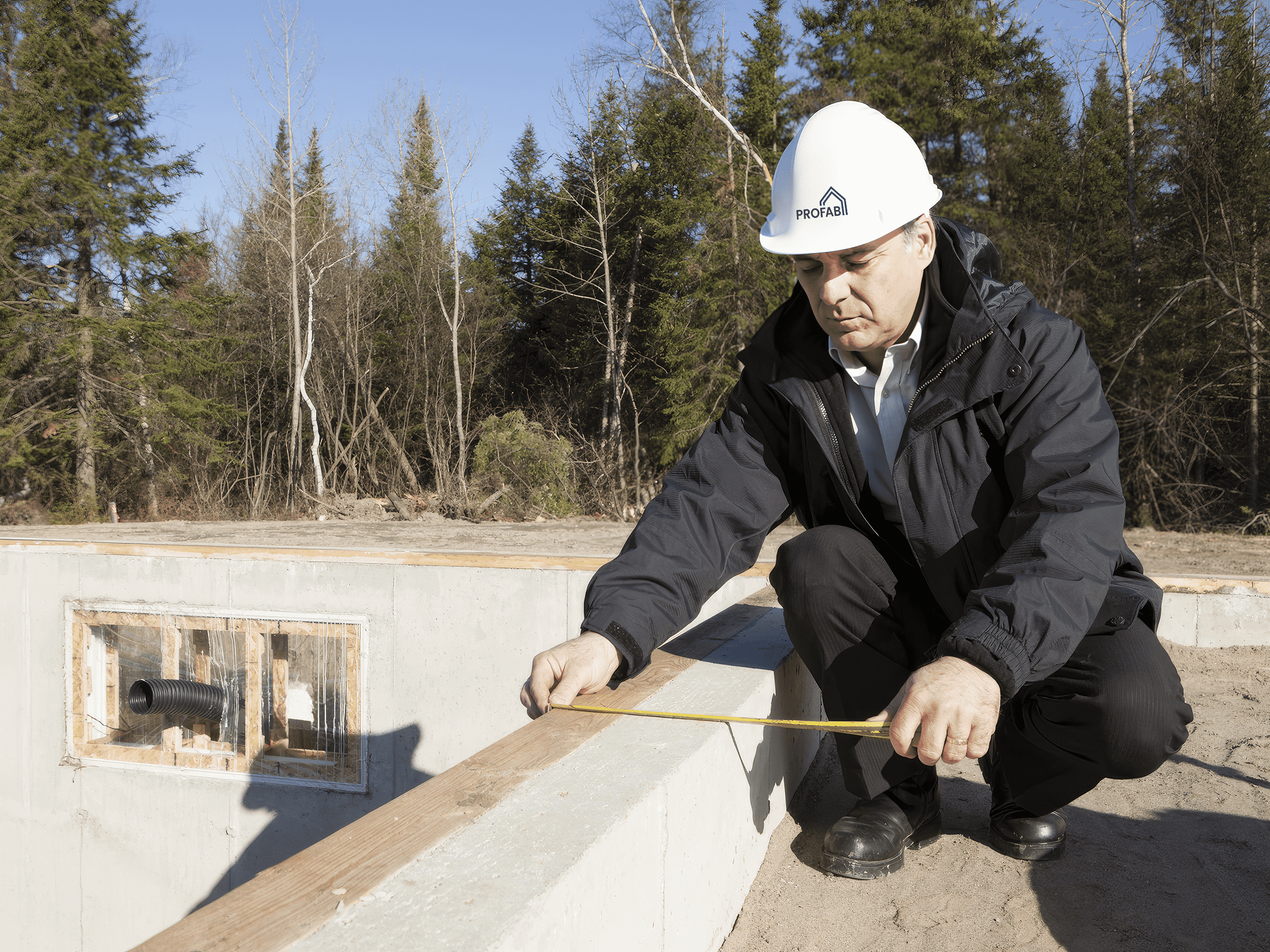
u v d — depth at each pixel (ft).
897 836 6.03
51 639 24.41
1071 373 4.82
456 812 3.68
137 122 55.98
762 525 6.03
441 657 21.53
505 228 82.79
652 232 62.28
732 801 5.35
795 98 63.72
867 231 4.75
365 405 73.77
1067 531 4.33
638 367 70.18
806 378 5.65
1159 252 49.44
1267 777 7.96
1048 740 5.25
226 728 24.49
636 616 5.40
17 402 53.72
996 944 5.11
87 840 24.76
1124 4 52.90
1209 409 46.24
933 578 5.43
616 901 3.58
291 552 22.59
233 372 61.67
